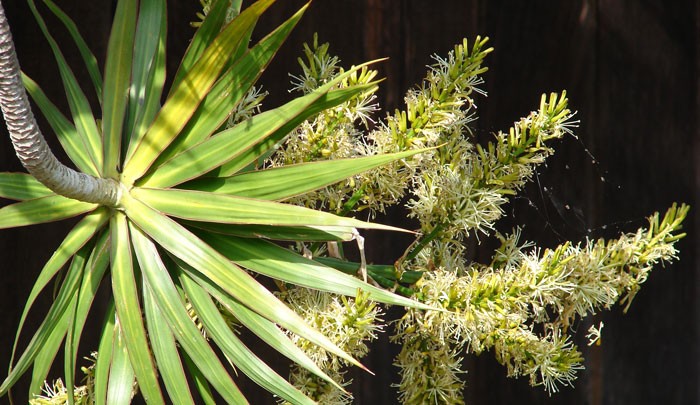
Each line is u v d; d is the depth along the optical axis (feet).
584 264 7.23
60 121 7.25
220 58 6.72
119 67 6.88
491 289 7.03
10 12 9.76
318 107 6.93
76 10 9.80
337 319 6.98
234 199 6.75
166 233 6.78
